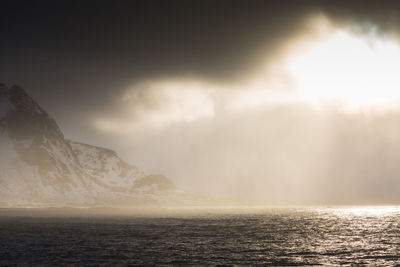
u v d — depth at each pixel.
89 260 84.75
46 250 98.94
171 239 124.25
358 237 130.62
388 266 77.81
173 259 86.25
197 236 133.62
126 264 80.56
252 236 134.00
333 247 104.75
